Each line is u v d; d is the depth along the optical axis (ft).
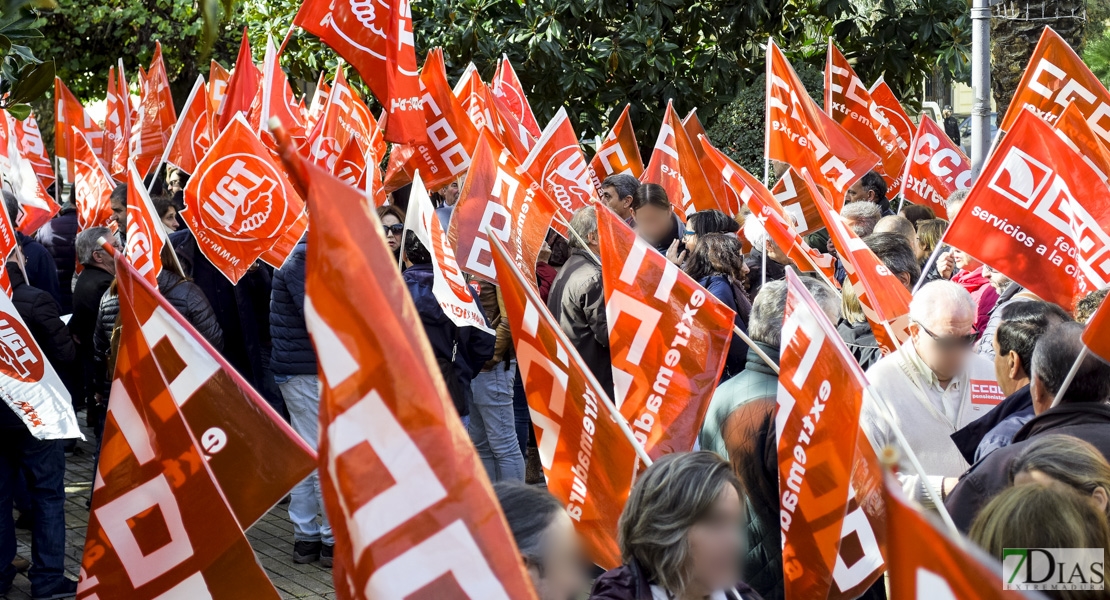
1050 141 14.32
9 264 17.52
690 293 11.78
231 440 7.89
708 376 11.74
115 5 53.88
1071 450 8.02
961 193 21.91
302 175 4.97
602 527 10.52
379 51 20.21
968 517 9.27
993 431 10.73
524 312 10.84
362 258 5.08
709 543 8.02
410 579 5.09
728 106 40.42
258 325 22.85
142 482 7.75
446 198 25.38
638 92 41.01
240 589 7.68
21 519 22.16
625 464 10.30
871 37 42.78
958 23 41.55
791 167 21.56
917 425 11.94
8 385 13.05
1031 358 10.85
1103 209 14.26
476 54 40.01
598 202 11.88
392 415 5.13
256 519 7.86
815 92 39.37
